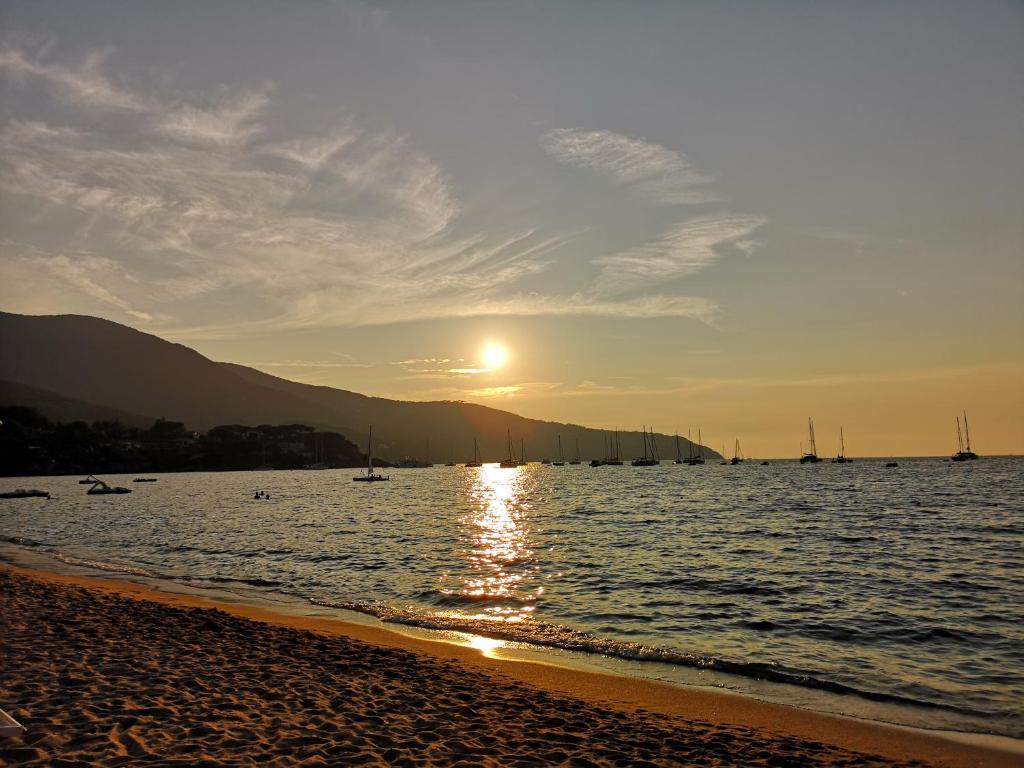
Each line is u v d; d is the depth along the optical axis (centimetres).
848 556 3266
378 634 1822
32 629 1652
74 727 962
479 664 1517
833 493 8681
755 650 1689
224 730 978
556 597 2345
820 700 1316
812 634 1839
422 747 958
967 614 2033
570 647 1705
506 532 4656
